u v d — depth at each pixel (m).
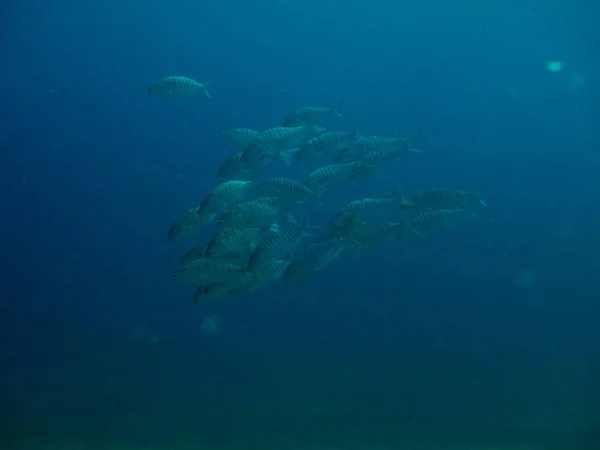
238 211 5.61
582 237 27.17
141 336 23.73
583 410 10.73
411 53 35.19
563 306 22.98
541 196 29.45
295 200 6.38
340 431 9.20
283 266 5.74
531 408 11.03
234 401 12.08
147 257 34.94
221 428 9.47
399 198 6.34
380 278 25.56
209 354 19.34
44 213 38.53
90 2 34.66
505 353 17.50
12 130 37.88
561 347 18.05
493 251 26.77
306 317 24.27
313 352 19.14
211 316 24.50
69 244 36.06
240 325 24.36
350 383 14.05
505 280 25.12
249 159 6.46
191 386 14.05
